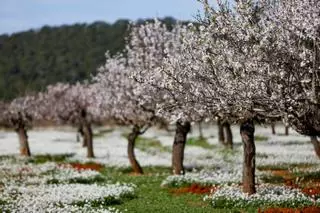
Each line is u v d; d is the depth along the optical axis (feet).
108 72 119.03
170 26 110.01
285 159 133.39
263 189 78.38
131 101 109.70
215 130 326.65
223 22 55.16
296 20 51.16
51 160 158.81
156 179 106.01
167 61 64.54
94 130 369.71
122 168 129.29
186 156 156.97
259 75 51.88
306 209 63.62
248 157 75.25
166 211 70.49
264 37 50.39
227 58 55.72
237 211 67.56
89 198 77.77
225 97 55.26
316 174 101.30
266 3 55.31
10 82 510.17
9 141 243.81
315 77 51.21
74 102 170.81
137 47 106.32
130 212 70.85
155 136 284.00
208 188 86.79
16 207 71.87
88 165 136.05
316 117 51.03
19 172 115.96
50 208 69.82
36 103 188.85
